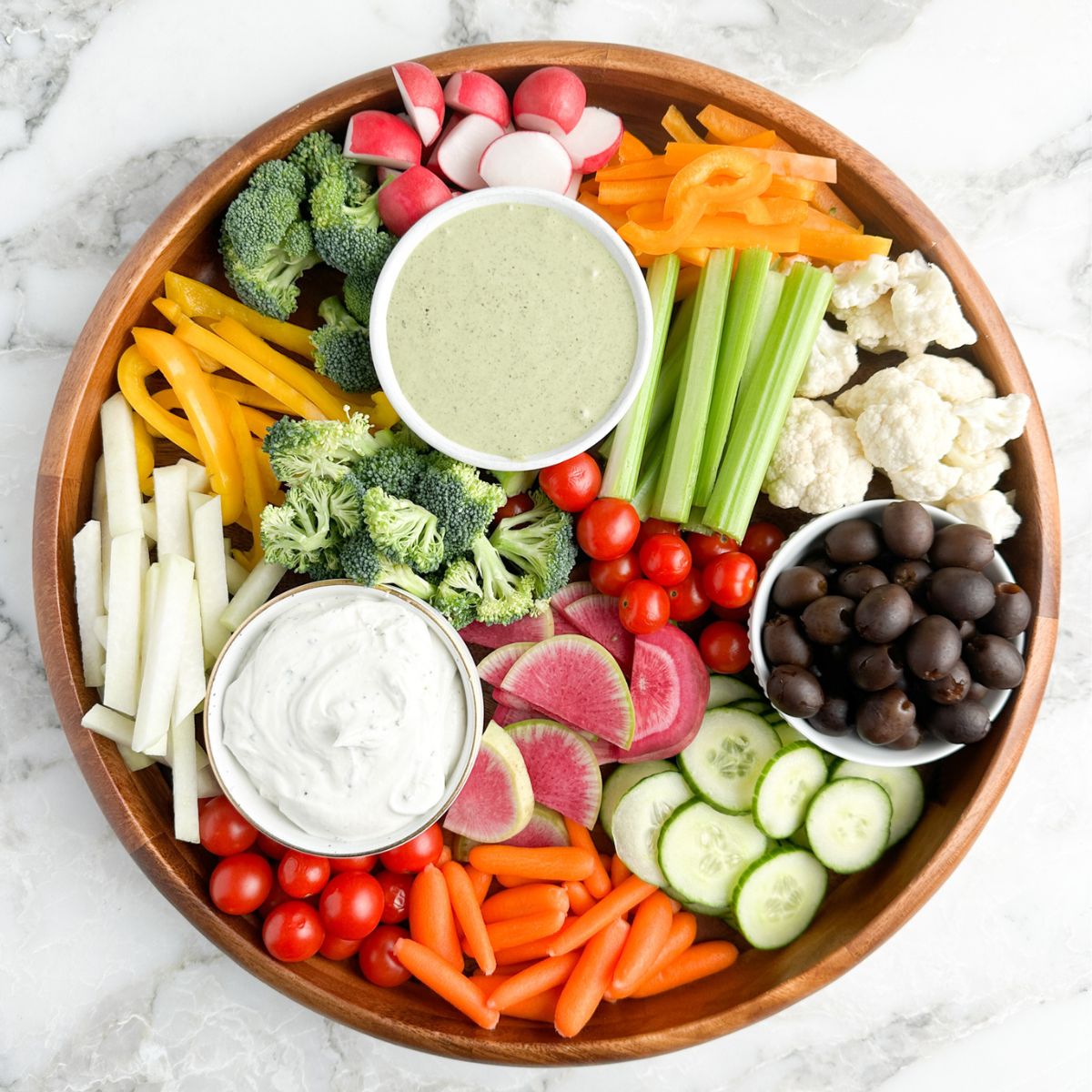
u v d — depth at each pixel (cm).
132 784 63
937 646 59
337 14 68
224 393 66
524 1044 63
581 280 61
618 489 65
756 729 66
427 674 60
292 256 63
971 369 65
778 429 65
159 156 68
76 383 63
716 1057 69
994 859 69
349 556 62
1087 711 69
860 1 68
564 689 66
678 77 63
